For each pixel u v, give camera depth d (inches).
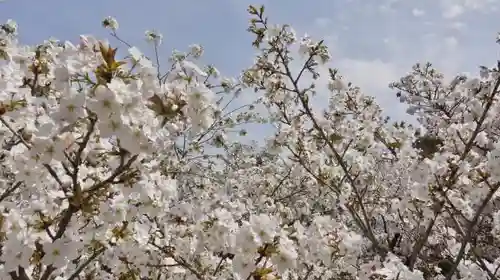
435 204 204.2
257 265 127.7
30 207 124.6
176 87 109.3
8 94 121.8
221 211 162.9
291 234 157.6
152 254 172.4
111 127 96.6
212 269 183.6
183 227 178.9
